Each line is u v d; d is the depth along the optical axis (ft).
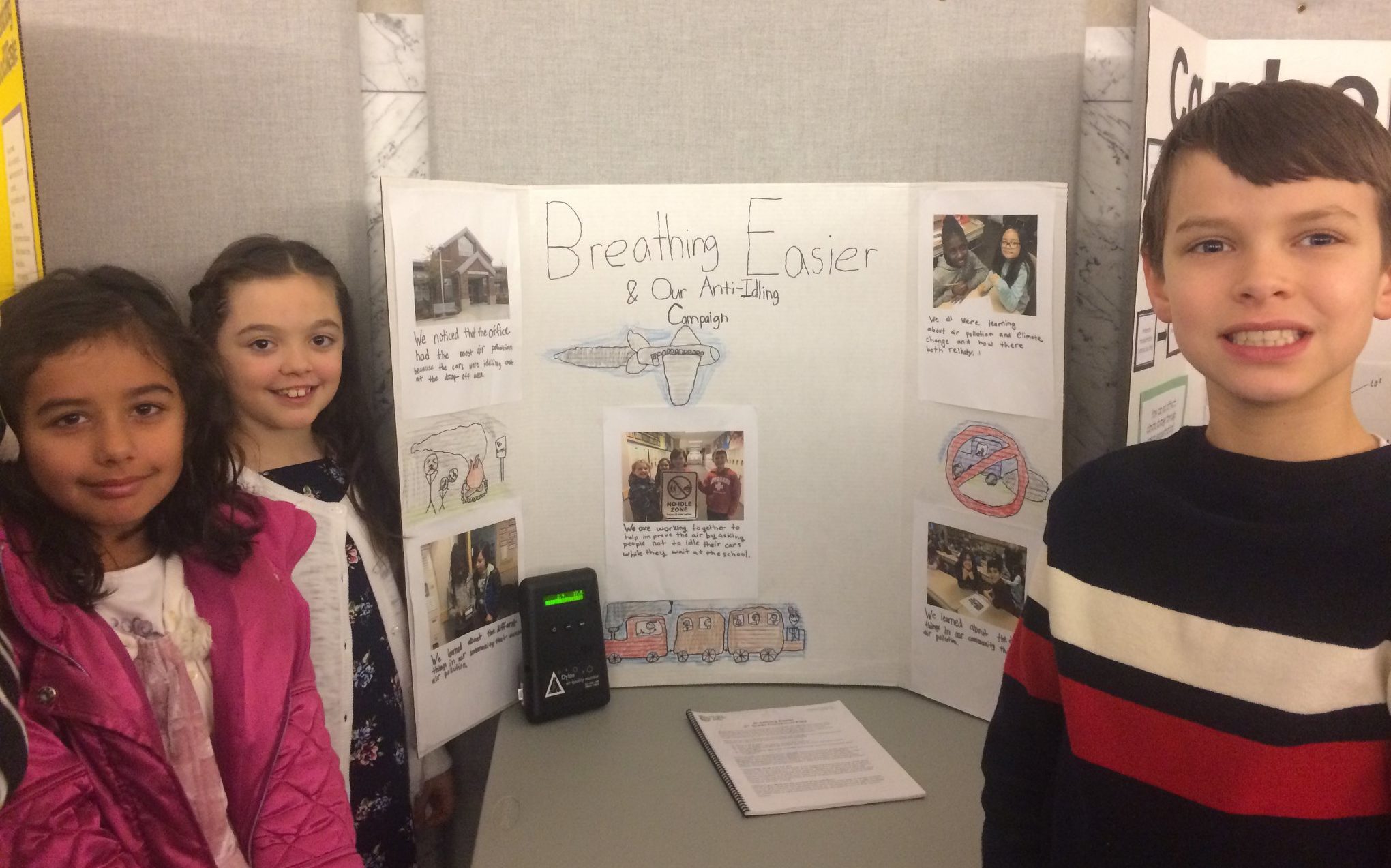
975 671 3.57
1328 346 1.76
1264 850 1.84
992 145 3.66
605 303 3.68
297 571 3.34
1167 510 2.01
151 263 3.65
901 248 3.59
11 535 2.32
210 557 2.70
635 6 3.61
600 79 3.65
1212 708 1.91
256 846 2.62
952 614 3.62
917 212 3.55
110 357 2.37
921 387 3.62
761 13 3.62
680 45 3.64
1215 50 3.62
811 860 2.73
